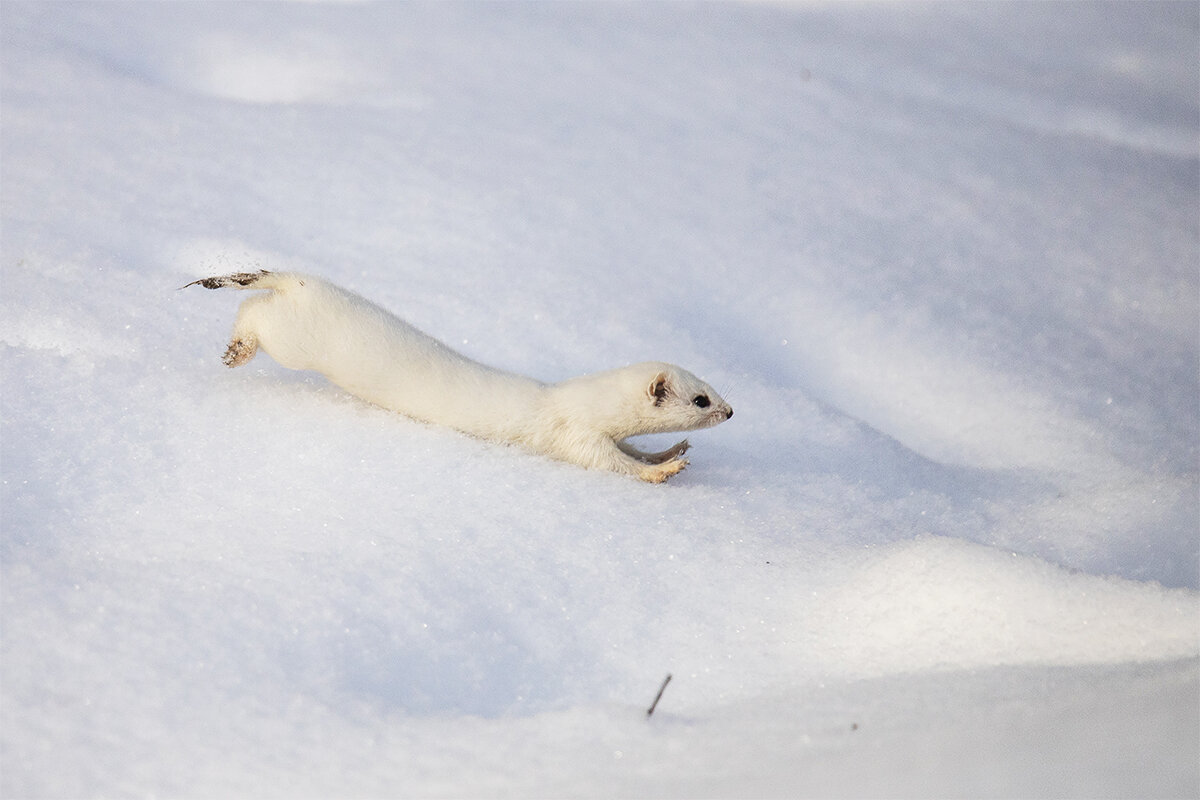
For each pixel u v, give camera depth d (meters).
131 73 17.50
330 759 4.76
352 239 12.27
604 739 5.08
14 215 11.08
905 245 14.13
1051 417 10.62
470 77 19.38
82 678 5.08
